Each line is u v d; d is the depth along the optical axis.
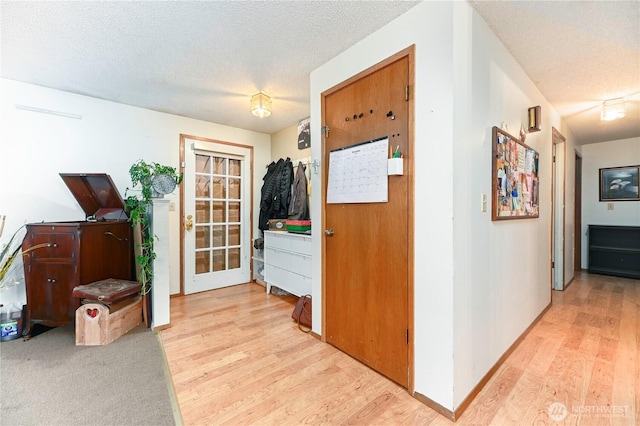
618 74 2.27
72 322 2.34
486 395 1.56
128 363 1.87
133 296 2.47
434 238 1.47
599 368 1.79
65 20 1.65
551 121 2.91
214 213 3.68
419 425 1.36
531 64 2.12
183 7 1.55
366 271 1.87
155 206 2.44
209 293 3.47
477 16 1.58
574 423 1.35
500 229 1.85
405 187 1.62
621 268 4.18
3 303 2.39
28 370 1.78
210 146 3.58
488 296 1.71
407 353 1.61
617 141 4.28
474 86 1.55
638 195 4.11
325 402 1.51
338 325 2.10
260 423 1.36
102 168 2.85
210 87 2.59
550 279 2.88
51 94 2.59
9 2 1.48
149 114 3.14
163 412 1.43
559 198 3.43
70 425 1.34
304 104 2.99
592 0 1.46
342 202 2.03
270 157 4.20
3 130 2.38
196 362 1.90
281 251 3.18
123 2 1.50
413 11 1.56
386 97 1.73
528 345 2.11
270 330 2.41
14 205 2.44
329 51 2.02
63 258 2.26
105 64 2.17
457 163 1.42
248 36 1.83
